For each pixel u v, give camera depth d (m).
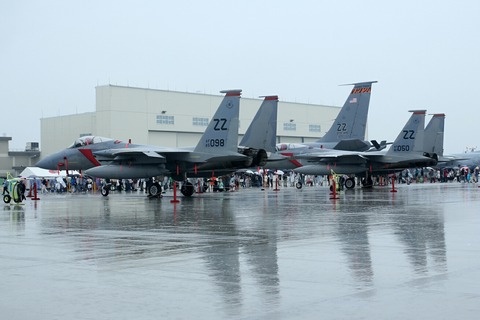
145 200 36.44
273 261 12.50
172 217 23.47
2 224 21.20
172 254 13.67
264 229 18.62
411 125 47.88
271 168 54.03
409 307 8.41
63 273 11.45
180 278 10.81
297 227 19.05
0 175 88.31
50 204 33.34
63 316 8.27
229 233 17.69
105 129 78.62
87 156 43.53
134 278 10.86
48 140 89.62
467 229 17.92
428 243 14.90
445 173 75.44
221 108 36.88
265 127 42.19
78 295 9.53
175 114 83.62
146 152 37.25
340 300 8.91
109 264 12.41
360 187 54.00
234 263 12.34
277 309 8.45
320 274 10.98
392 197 35.94
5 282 10.62
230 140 36.62
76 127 85.88
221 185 51.00
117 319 8.09
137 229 19.16
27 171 64.88
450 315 7.97
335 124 56.06
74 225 20.69
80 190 59.34
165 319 8.05
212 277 10.87
